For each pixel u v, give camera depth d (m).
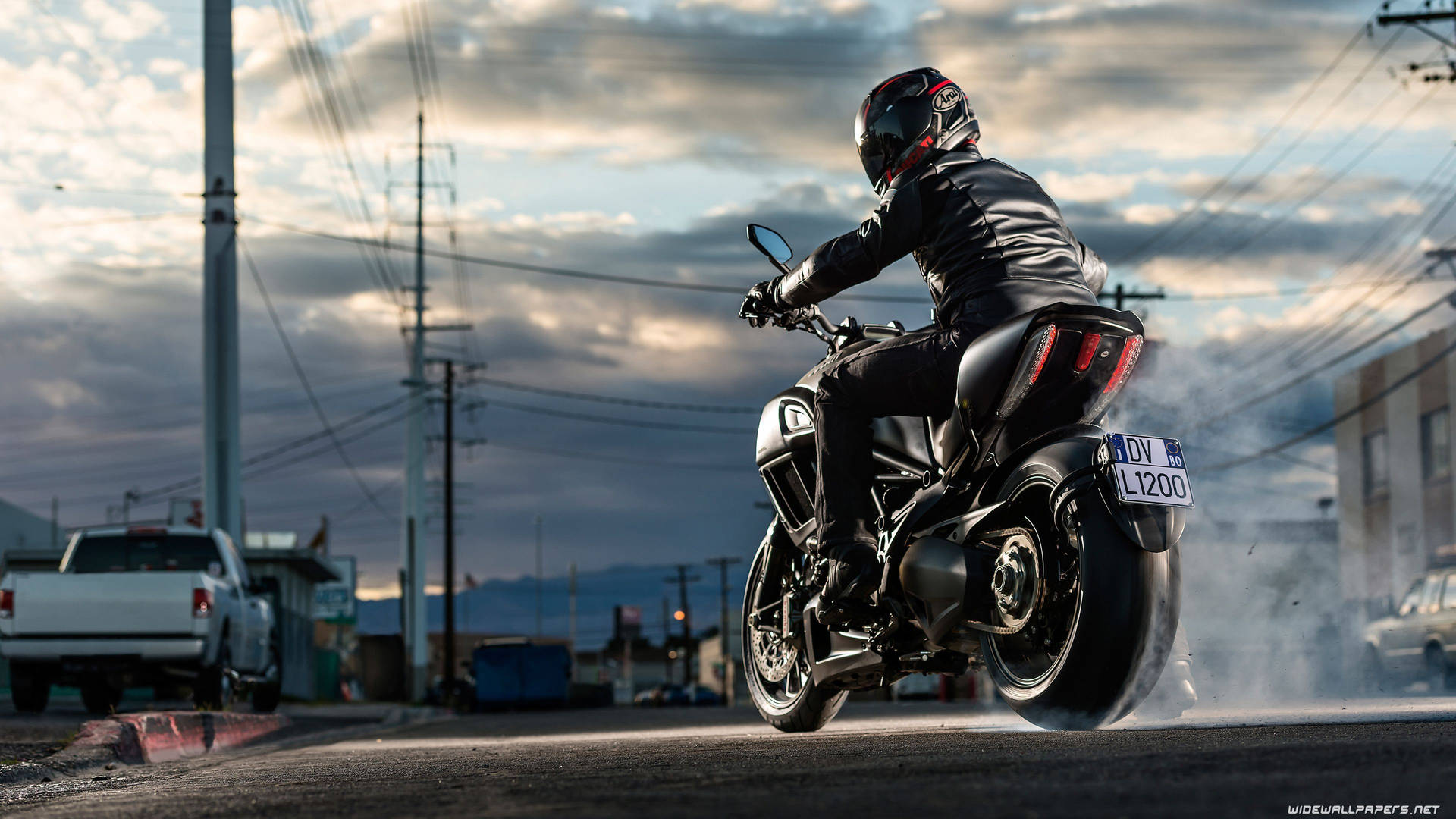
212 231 22.97
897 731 5.71
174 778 5.05
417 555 46.97
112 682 13.74
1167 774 2.80
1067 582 4.27
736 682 78.50
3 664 26.00
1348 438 35.00
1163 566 4.19
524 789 3.30
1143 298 31.67
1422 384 32.44
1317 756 2.98
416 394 47.75
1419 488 32.47
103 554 14.57
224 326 22.81
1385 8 23.56
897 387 4.80
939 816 2.34
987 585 4.45
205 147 23.09
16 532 49.88
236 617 14.28
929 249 4.87
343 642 67.69
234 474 22.75
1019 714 4.52
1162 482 4.18
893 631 4.89
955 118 4.96
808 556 5.57
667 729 9.47
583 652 115.06
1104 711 4.30
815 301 5.27
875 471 5.06
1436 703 6.60
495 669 35.91
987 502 4.57
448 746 6.88
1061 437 4.48
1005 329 4.39
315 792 3.64
